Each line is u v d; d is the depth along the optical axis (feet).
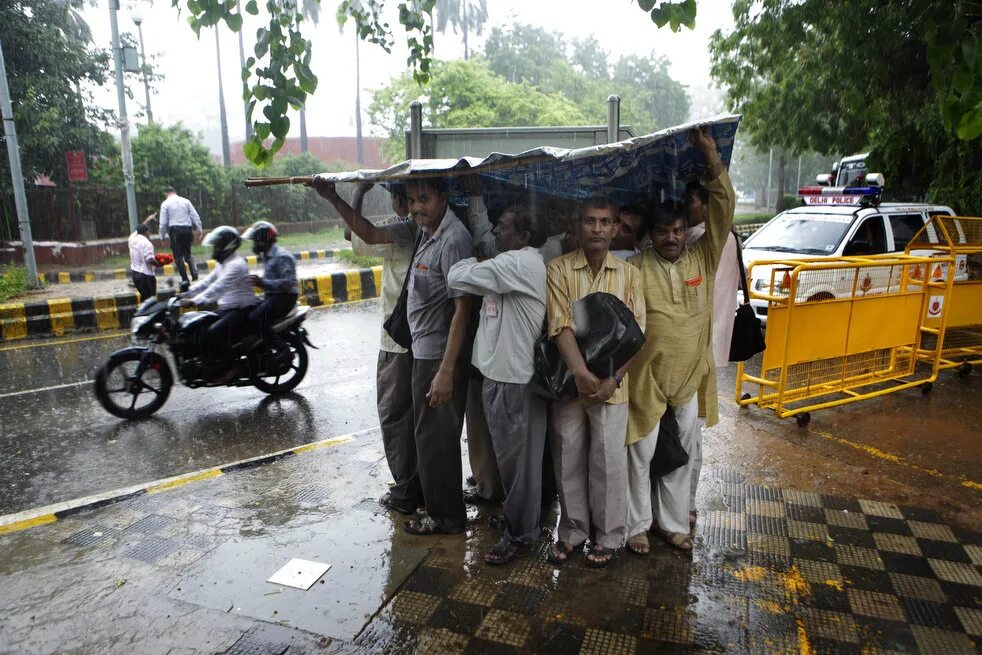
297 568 10.12
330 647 8.45
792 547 10.52
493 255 9.82
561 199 9.60
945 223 19.69
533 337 9.29
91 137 52.70
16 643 8.60
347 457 14.30
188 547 10.79
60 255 47.55
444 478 10.65
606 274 9.17
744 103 47.55
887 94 32.81
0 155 47.85
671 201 9.51
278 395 19.08
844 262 16.16
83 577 10.00
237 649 8.44
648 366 9.64
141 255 30.25
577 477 9.87
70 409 18.10
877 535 10.85
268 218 40.09
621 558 10.24
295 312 18.58
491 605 9.20
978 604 9.12
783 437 15.14
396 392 11.21
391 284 11.25
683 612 8.98
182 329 17.03
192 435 16.14
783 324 15.58
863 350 17.06
